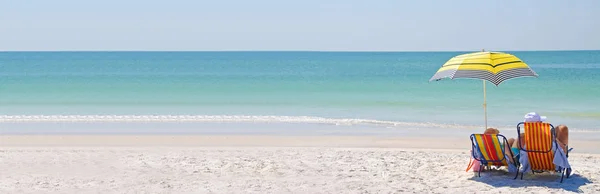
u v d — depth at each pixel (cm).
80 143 1431
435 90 3131
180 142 1452
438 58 11094
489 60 910
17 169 1055
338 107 2383
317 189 898
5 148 1315
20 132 1650
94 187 912
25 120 1936
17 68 6138
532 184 903
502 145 935
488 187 892
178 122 1886
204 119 1966
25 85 3584
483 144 937
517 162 938
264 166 1077
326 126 1781
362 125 1803
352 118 2003
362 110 2269
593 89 3030
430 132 1647
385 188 898
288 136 1565
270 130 1694
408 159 1141
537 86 3228
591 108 2267
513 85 3309
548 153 898
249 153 1232
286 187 912
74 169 1057
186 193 878
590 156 1199
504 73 895
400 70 5712
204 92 3155
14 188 902
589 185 894
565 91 2952
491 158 943
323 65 7319
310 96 2886
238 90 3262
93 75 4700
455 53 16775
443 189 886
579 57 11212
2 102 2658
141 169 1055
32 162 1122
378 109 2297
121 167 1075
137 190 894
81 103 2617
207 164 1099
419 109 2283
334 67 6638
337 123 1847
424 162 1105
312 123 1850
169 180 962
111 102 2656
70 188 905
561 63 8162
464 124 1838
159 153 1234
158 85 3619
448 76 913
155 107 2445
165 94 3041
